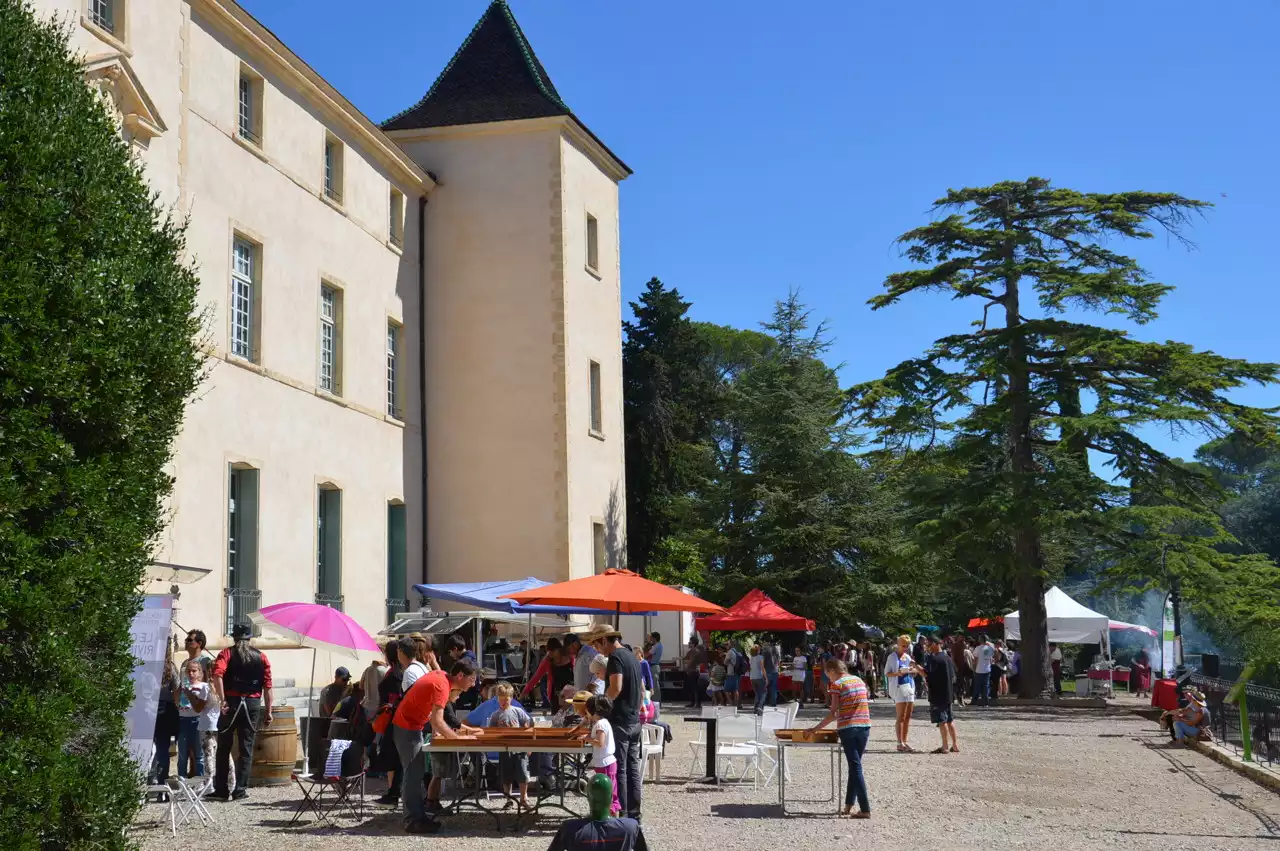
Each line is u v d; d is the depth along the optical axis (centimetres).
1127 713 3189
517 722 1491
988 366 3466
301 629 1579
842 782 1667
